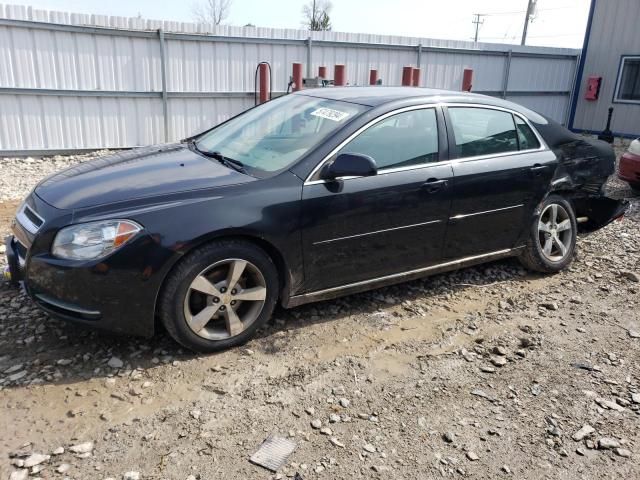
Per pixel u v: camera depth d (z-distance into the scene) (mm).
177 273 3299
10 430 2781
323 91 4750
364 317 4176
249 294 3586
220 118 12312
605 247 6031
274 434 2854
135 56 11070
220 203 3395
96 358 3441
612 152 5586
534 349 3846
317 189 3689
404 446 2820
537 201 4855
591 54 16750
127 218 3197
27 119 10383
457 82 15445
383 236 4031
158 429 2846
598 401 3270
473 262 4703
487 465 2725
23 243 3424
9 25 9766
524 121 4918
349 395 3219
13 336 3641
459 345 3855
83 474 2518
